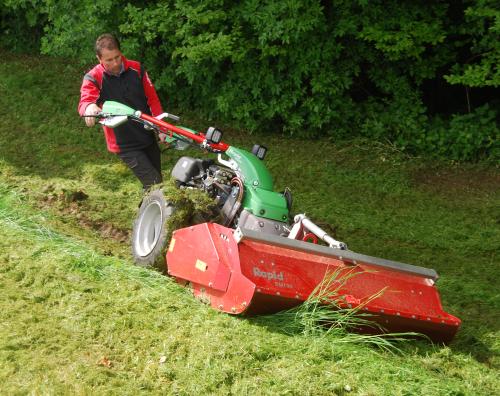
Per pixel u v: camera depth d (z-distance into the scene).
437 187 9.46
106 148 9.55
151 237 6.01
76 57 12.35
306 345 4.76
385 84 10.26
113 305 5.02
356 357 4.73
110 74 6.70
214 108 10.68
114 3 10.39
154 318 4.89
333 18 9.98
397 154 10.06
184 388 4.19
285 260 5.05
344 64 10.18
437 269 7.26
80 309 4.91
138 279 5.44
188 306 5.08
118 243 6.86
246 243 5.01
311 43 9.84
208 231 5.21
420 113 10.46
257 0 9.67
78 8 10.58
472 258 7.64
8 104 10.66
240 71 10.16
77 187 8.16
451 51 10.27
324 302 4.94
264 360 4.53
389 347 5.14
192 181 6.21
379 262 5.30
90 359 4.36
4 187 7.65
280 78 10.09
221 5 9.97
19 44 12.95
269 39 9.79
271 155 9.85
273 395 4.18
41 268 5.42
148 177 6.81
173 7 10.30
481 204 9.04
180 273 5.38
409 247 7.79
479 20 9.66
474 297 6.61
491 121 10.31
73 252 5.78
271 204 5.55
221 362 4.40
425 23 9.76
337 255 5.19
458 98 11.10
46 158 9.12
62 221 7.16
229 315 4.98
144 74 6.89
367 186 9.31
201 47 9.58
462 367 5.08
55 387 4.05
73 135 9.88
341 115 10.35
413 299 5.26
